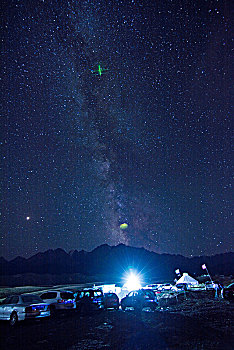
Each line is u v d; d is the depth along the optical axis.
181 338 9.66
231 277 45.81
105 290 28.84
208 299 23.64
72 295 19.34
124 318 15.20
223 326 11.41
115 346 9.20
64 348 9.20
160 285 36.44
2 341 10.48
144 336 10.36
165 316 14.93
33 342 10.23
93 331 11.96
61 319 16.73
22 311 14.68
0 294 44.94
